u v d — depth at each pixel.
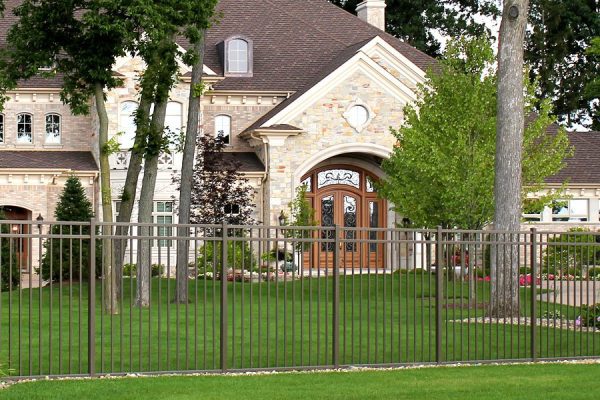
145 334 24.30
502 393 16.75
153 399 15.88
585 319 25.92
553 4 74.88
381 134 49.81
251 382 17.67
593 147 56.28
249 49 53.59
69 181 44.88
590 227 53.59
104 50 32.06
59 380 17.69
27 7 32.16
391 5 74.75
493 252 21.95
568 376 18.72
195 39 32.81
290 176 49.19
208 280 39.75
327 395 16.36
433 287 36.59
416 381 17.97
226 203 44.44
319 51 55.94
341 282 36.69
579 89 74.50
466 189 35.59
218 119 52.72
